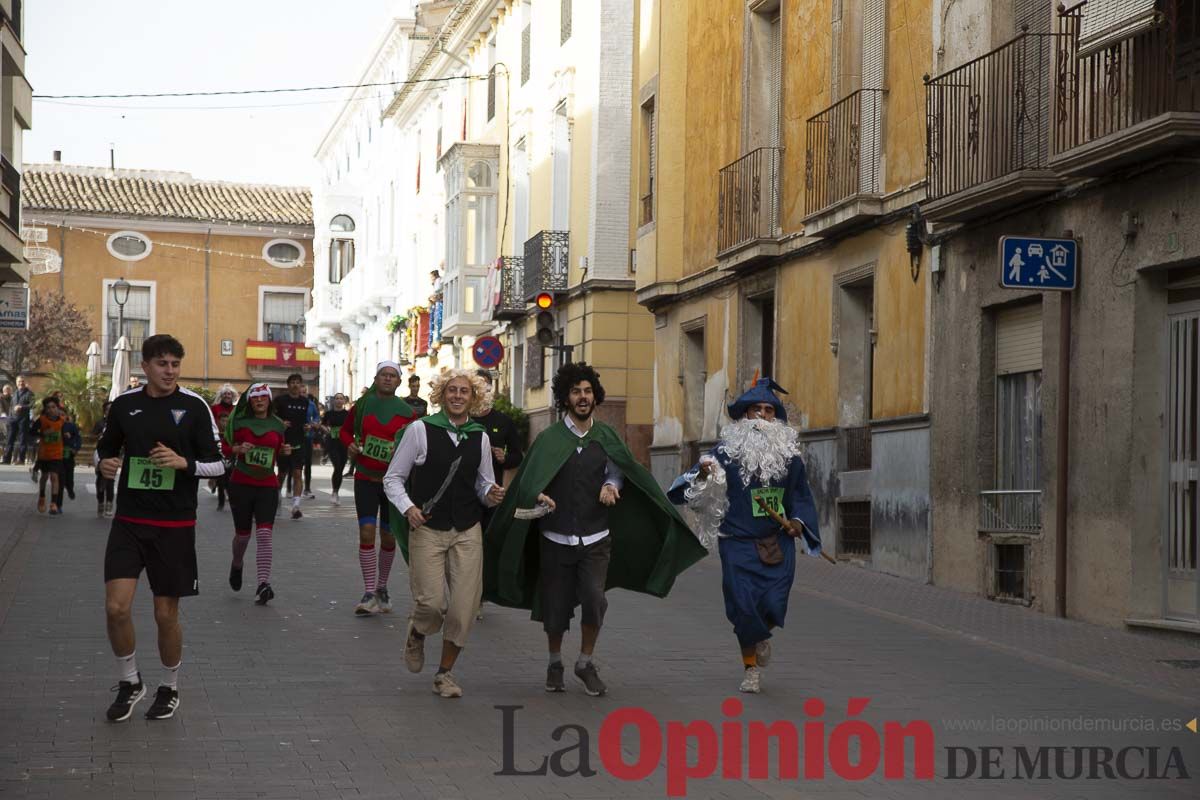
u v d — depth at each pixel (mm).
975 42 16234
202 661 10641
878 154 18578
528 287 33938
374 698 9445
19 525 21500
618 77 30906
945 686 10258
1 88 25094
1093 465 14023
